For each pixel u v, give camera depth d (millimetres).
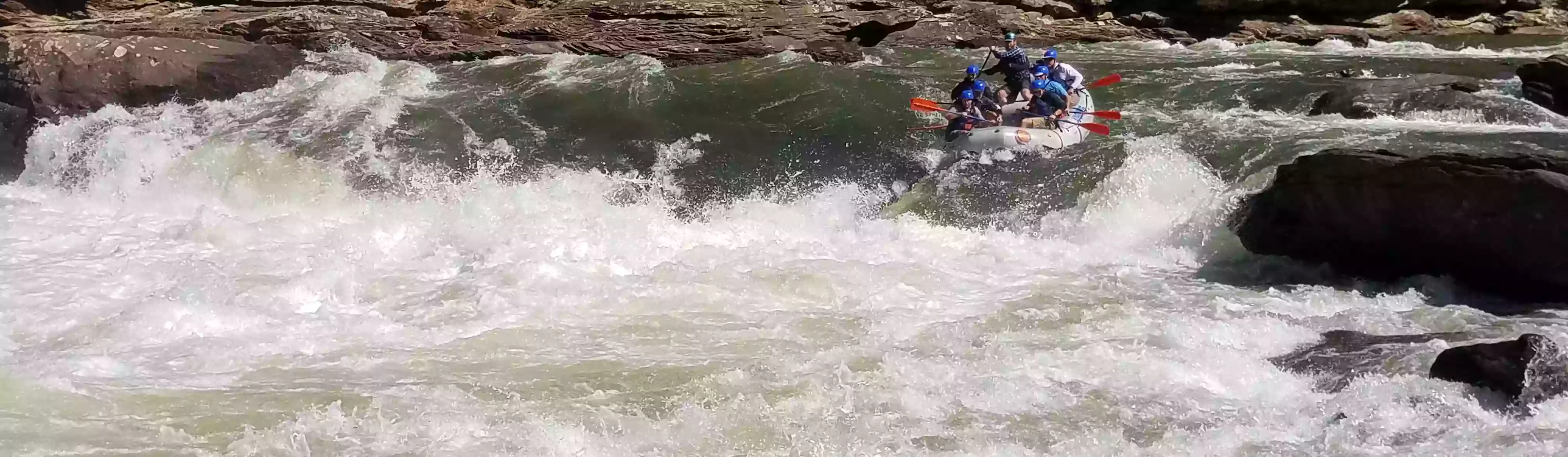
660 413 5789
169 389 6070
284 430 5496
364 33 14695
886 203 10641
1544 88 11789
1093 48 17953
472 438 5445
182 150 11617
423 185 10922
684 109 12469
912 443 5379
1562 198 7316
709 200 10711
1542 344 5621
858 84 13398
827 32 16281
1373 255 8375
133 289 8180
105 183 11383
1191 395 5918
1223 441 5328
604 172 11117
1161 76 14625
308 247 9453
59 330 7207
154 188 11195
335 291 8086
